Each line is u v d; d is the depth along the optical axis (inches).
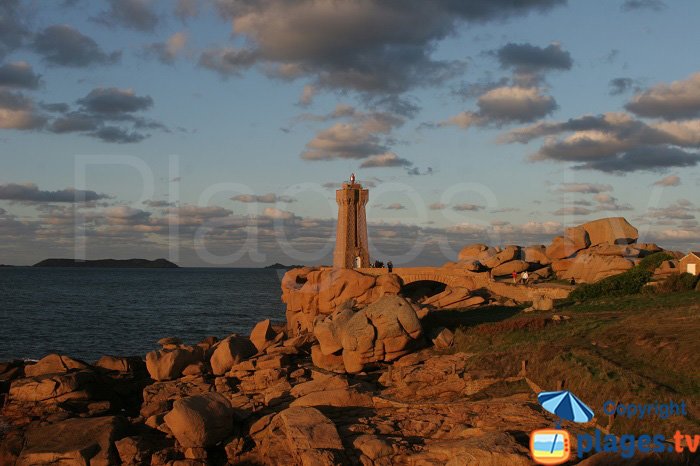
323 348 2202.3
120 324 4835.1
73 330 4414.4
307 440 1349.7
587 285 2768.2
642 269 2822.3
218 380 2201.0
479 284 3250.5
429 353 2113.7
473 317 2632.9
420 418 1514.5
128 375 2338.8
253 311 6127.0
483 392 1654.8
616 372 1438.2
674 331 1675.7
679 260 2844.5
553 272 3599.9
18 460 1485.0
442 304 3006.9
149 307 6461.6
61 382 2042.3
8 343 3777.1
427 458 1269.7
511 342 1984.5
